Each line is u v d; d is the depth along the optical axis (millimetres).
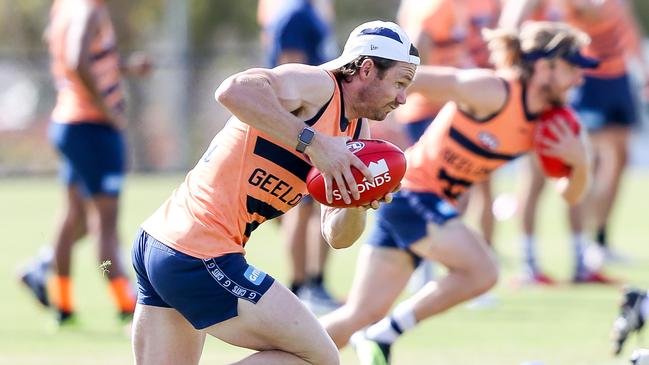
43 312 31891
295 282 30969
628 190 71688
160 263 15969
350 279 36781
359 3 110438
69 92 29250
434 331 27672
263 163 15859
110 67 29172
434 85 20844
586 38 20984
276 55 32062
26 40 109000
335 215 17109
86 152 28828
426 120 31453
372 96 16109
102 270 20188
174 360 16547
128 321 29281
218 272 15766
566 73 20891
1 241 48281
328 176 15469
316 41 32156
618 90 36312
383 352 21469
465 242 21156
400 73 16062
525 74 21016
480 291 21266
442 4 30719
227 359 24531
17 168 83938
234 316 15773
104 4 29094
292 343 15859
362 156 15789
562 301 31984
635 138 84562
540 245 45188
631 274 36875
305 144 15359
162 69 80312
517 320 29109
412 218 21391
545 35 20922
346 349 25516
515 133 21312
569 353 24547
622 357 23922
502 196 58750
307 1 31922
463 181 22000
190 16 111562
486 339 26516
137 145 81250
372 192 15688
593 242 37188
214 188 15984
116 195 29297
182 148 80625
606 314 29734
